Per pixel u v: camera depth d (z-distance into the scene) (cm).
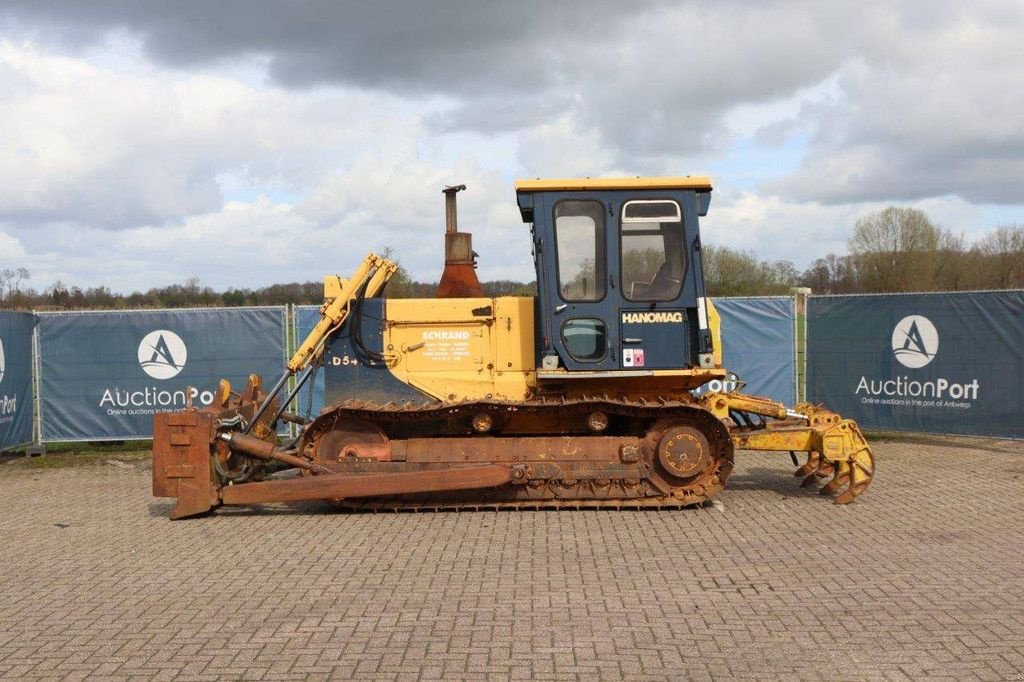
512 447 844
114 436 1297
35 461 1248
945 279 3344
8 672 472
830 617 541
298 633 523
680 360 836
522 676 458
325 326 887
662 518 812
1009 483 979
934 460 1140
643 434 857
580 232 841
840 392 1296
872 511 841
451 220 933
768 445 876
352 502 853
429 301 891
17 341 1233
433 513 844
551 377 831
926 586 601
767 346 1330
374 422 859
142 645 509
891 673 457
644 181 838
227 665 477
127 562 689
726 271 2697
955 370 1186
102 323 1290
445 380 884
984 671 458
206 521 831
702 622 534
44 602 591
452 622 538
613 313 835
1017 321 1131
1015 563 656
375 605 572
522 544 721
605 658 480
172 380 1302
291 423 1085
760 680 451
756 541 727
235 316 1302
